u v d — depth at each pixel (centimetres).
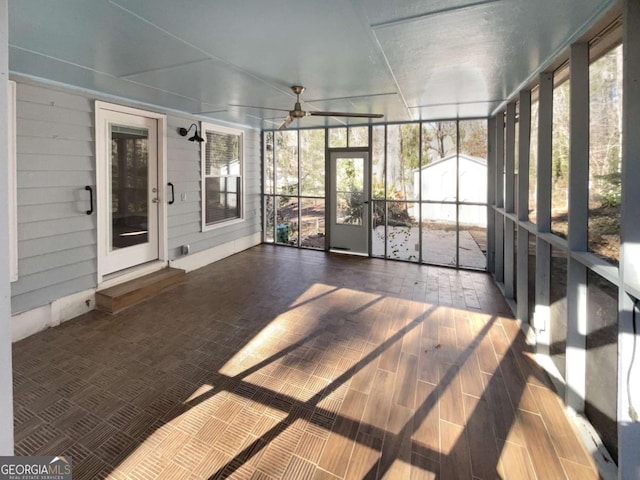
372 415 212
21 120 303
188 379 249
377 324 340
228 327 334
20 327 309
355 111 468
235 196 636
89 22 207
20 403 222
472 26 208
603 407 189
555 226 264
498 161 459
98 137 373
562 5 180
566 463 176
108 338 311
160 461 178
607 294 186
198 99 409
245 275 506
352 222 644
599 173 196
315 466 175
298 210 691
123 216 416
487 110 462
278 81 331
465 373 255
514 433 196
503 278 464
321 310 376
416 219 588
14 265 303
